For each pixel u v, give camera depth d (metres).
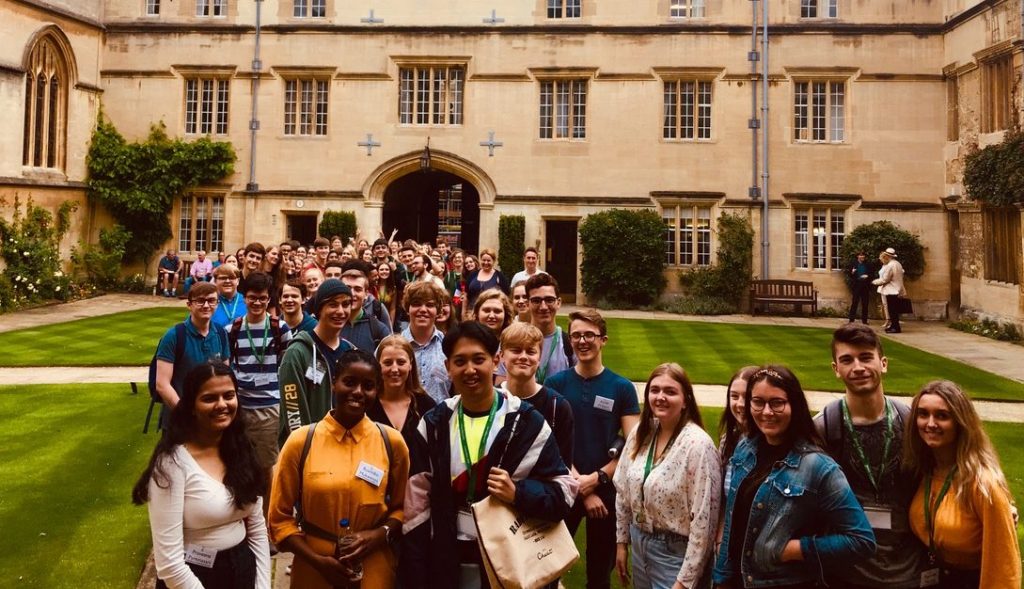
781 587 3.08
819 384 10.49
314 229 21.77
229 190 20.98
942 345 14.87
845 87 20.09
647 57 20.39
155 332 14.33
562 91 20.86
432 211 26.02
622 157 20.48
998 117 16.98
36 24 19.02
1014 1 16.17
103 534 5.29
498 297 5.05
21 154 18.75
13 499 5.88
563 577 4.90
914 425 3.13
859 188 19.89
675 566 3.47
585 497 4.01
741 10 20.28
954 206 18.81
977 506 2.97
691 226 20.59
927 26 19.58
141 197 20.55
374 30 20.80
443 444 3.34
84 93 20.59
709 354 12.82
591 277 20.28
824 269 20.06
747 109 20.23
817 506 3.07
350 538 3.21
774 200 20.12
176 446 3.12
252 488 3.23
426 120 21.08
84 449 7.18
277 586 4.58
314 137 20.91
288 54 20.92
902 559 3.16
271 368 5.41
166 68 21.03
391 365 3.88
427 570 3.29
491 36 20.69
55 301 19.05
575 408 4.18
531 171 20.64
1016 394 10.02
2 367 11.13
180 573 3.02
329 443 3.34
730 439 3.67
